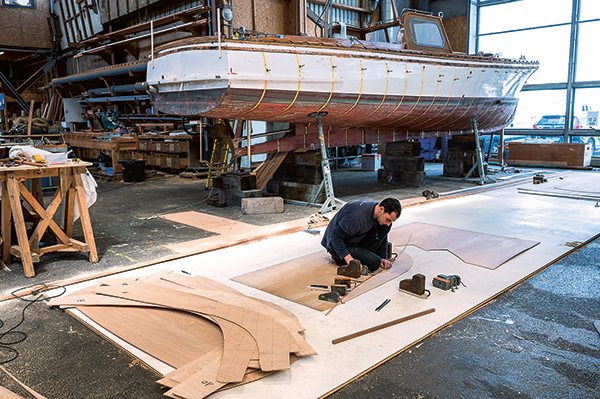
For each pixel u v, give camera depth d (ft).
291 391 5.63
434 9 41.16
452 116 22.67
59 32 45.83
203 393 5.39
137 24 33.99
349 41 17.26
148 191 23.25
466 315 7.96
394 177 24.73
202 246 12.48
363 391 5.70
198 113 15.33
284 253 11.87
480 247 12.07
